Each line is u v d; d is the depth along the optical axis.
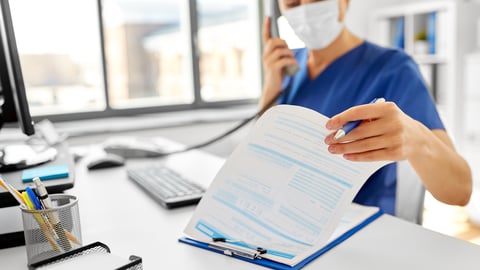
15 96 0.92
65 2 2.87
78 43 2.94
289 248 0.68
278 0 1.37
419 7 3.00
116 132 2.61
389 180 1.08
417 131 0.73
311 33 1.25
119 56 3.96
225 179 0.81
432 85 3.01
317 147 0.73
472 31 2.83
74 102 3.03
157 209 0.94
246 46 3.52
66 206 0.65
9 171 0.89
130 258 0.59
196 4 3.18
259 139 0.80
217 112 3.17
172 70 3.72
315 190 0.72
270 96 1.39
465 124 2.80
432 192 0.91
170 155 1.55
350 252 0.69
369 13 3.54
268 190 0.76
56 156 1.03
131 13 4.43
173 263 0.67
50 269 0.55
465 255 0.68
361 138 0.65
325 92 1.27
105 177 1.24
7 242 0.76
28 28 2.80
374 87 1.19
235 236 0.73
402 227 0.80
